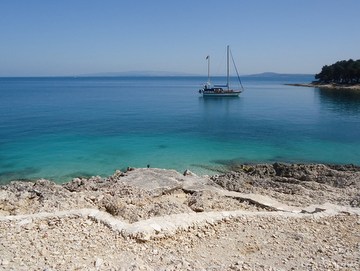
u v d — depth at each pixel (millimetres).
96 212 10562
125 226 9555
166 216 10430
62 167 25156
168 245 8992
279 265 7930
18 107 65188
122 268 7293
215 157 28375
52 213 10523
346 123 47062
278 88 143375
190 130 41469
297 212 12633
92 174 23594
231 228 10367
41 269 7184
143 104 74188
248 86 168875
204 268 7582
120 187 14781
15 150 30000
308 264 7852
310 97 91438
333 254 8625
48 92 116688
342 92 105188
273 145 33281
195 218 10492
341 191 17469
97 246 8570
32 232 9203
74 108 64625
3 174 23391
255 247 9172
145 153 29500
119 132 39469
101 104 73500
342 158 28625
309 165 23000
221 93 89188
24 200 13359
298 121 49344
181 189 15422
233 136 37812
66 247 8391
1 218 10070
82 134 37938
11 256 7766
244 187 17391
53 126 42906
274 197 15734
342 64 125375
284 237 9898
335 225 11117
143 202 12891
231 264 7797
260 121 49438
